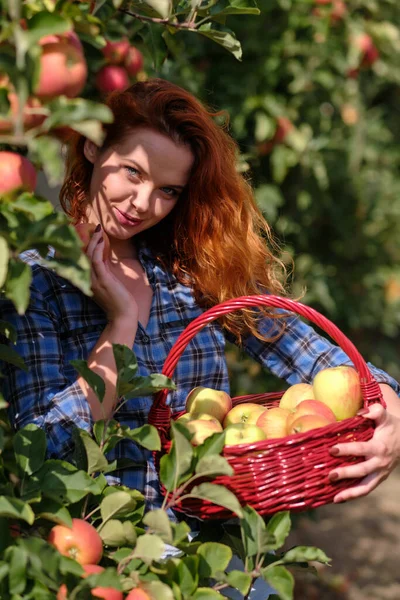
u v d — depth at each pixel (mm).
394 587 6418
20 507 2043
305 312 2596
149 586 2145
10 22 1901
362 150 6555
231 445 2467
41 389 2643
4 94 1901
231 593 2824
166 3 2389
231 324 3148
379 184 7191
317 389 2781
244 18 5492
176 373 2955
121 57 2869
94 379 2355
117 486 2479
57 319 2768
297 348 3215
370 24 5875
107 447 2402
